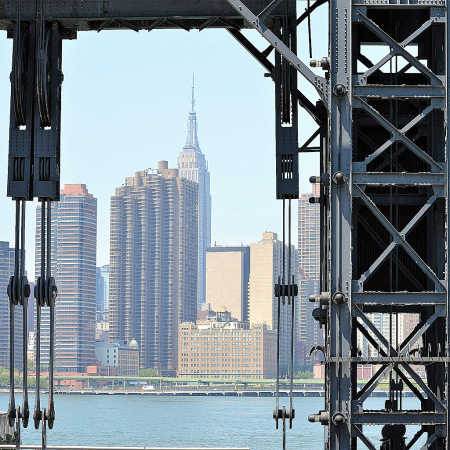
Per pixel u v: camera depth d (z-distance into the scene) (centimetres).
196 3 5791
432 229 5547
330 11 5188
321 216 6147
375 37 5834
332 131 5128
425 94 5156
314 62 5262
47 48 5759
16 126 5741
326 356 5169
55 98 5753
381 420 4991
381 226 5738
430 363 5066
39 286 5625
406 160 5850
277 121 5672
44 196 5684
